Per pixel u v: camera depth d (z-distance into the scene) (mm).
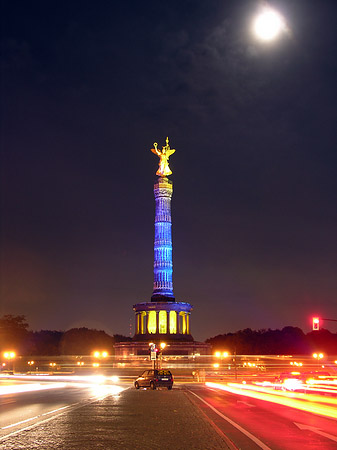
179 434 17141
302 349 190875
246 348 187375
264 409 28750
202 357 119750
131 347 120875
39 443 14875
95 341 190375
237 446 15281
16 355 155500
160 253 125062
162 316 122938
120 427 18969
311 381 62312
